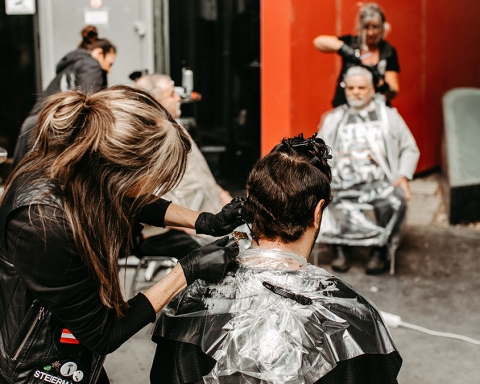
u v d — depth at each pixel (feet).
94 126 4.45
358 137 13.80
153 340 4.97
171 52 17.89
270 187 4.89
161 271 14.39
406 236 17.11
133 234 5.90
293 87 17.34
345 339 4.56
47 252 4.39
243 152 18.92
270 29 17.17
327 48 15.12
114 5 17.37
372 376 4.59
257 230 5.07
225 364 4.56
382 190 13.70
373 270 14.35
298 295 4.73
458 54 25.81
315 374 4.45
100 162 4.51
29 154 4.83
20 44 17.81
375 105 13.98
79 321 4.56
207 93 18.43
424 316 12.17
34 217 4.38
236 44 18.44
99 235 4.59
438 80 24.34
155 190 4.90
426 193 21.50
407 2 21.79
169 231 10.87
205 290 4.93
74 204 4.47
